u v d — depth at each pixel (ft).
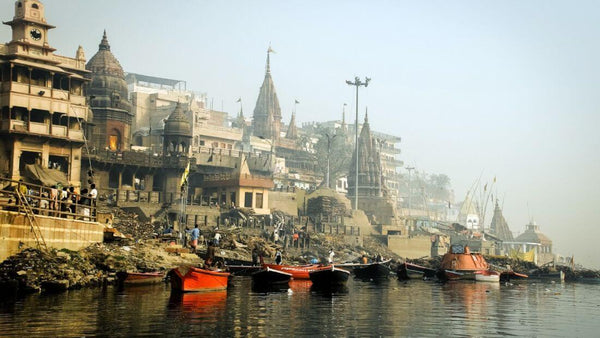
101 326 87.15
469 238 396.57
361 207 394.32
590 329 103.96
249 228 250.37
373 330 94.27
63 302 104.94
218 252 199.41
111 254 142.20
